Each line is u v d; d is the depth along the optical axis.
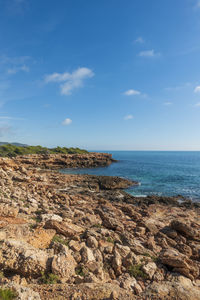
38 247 8.91
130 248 11.06
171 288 6.95
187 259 10.22
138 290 7.14
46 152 110.19
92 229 13.34
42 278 6.81
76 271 7.80
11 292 5.34
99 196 31.14
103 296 6.09
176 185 45.19
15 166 37.94
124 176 58.72
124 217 18.91
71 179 44.69
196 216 22.28
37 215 14.62
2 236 8.61
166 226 16.14
